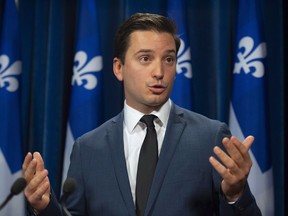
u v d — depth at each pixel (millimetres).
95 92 4746
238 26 4754
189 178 2406
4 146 4742
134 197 2428
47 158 5004
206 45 5070
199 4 5074
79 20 4789
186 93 4703
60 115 5066
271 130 4938
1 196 4707
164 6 5043
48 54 5012
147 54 2420
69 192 1995
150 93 2422
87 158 2568
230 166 2121
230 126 4711
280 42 4949
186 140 2502
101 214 2439
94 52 4762
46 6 5086
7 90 4773
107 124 2682
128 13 4992
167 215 2348
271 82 4969
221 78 5012
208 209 2434
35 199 2166
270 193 4625
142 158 2475
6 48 4805
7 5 4848
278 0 4965
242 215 2250
